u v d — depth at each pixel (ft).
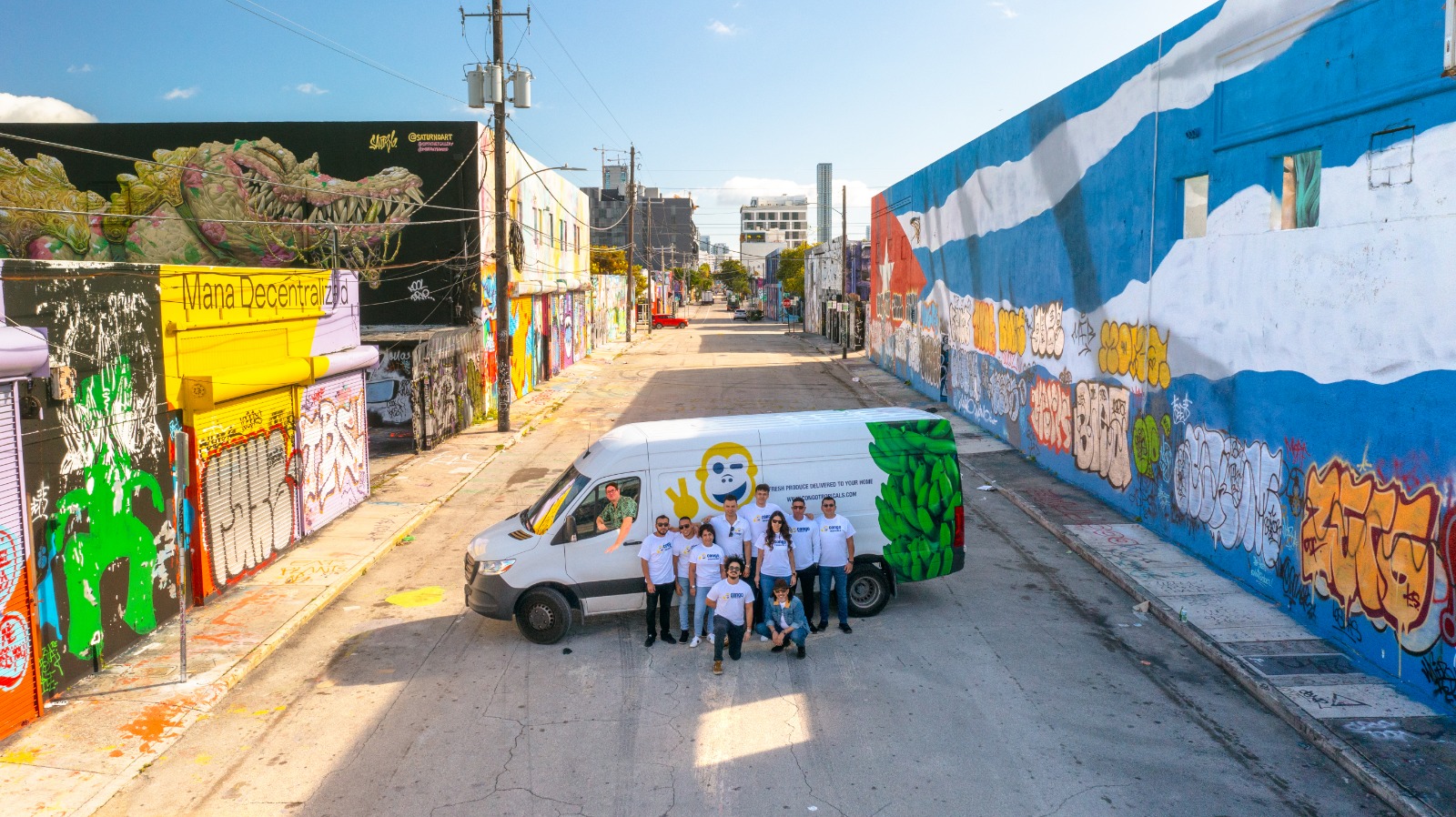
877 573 38.06
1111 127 54.29
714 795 24.59
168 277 37.70
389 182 91.71
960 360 92.48
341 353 55.47
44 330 30.09
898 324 124.77
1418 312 28.86
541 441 81.71
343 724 29.27
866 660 33.63
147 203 91.04
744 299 500.33
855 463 37.96
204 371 40.65
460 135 91.25
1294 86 35.83
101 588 33.01
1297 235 35.68
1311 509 34.73
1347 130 32.65
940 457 38.78
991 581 42.32
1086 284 58.80
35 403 29.55
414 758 26.99
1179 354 45.96
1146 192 49.65
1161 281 47.93
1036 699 30.14
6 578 27.96
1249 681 30.27
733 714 29.43
